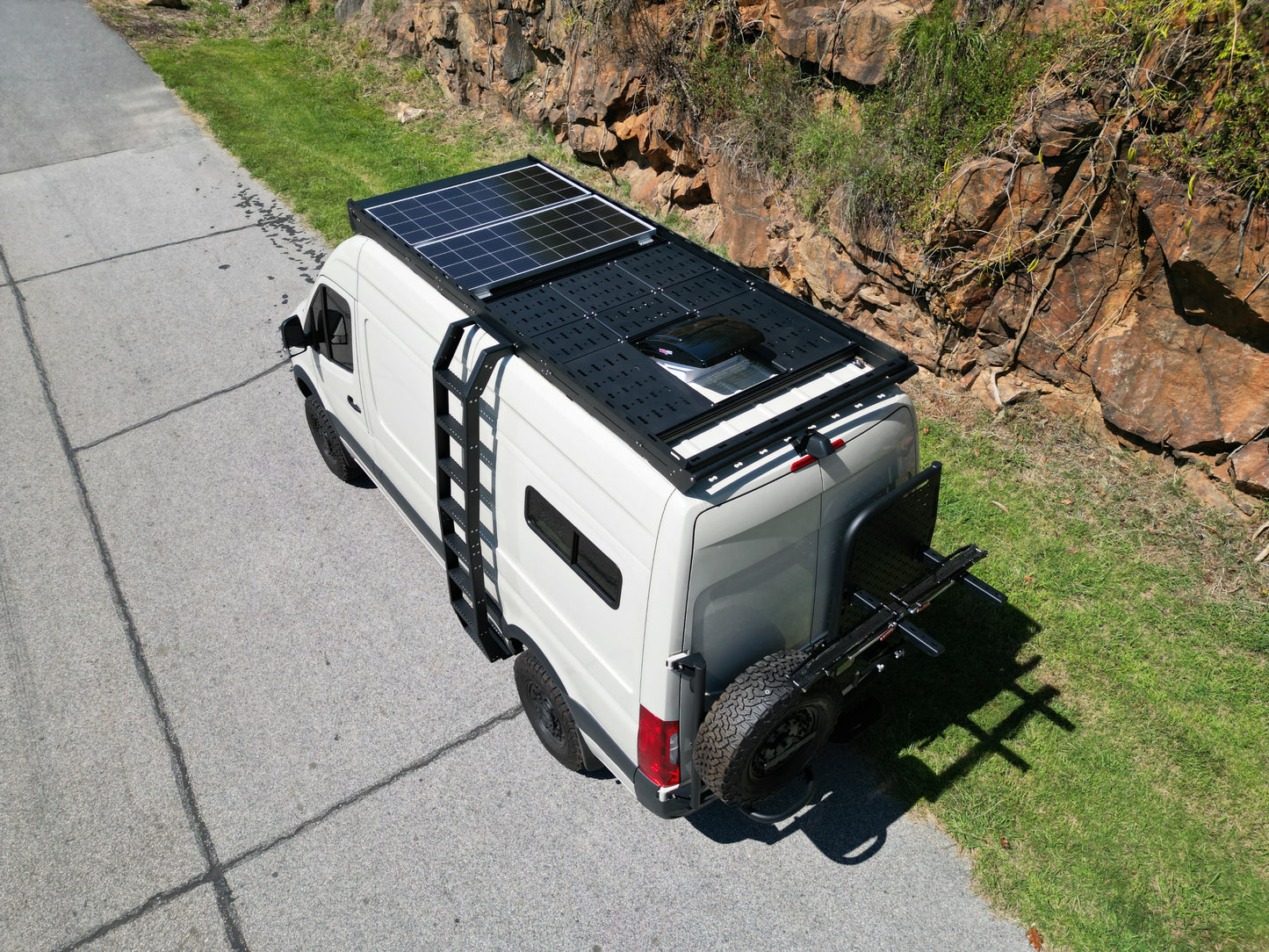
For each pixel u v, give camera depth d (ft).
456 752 16.79
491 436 14.66
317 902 14.46
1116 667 17.46
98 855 15.17
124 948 13.89
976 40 21.80
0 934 14.07
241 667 18.45
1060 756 16.02
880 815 15.40
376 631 19.26
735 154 27.84
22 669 18.43
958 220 21.85
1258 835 14.85
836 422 12.72
